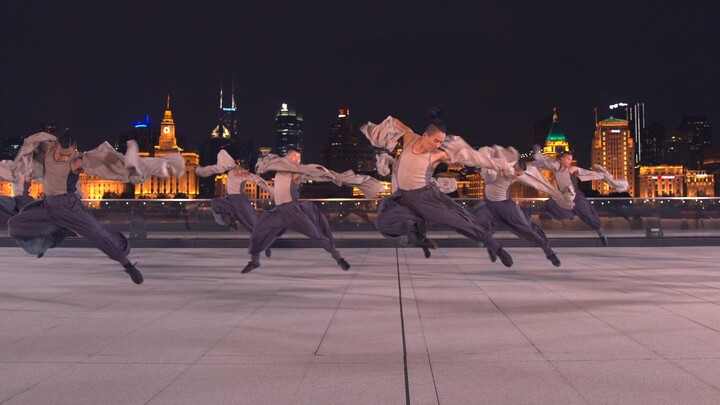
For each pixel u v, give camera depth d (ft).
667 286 29.19
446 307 23.57
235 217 49.29
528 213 61.77
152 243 59.31
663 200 60.49
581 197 48.85
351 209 61.05
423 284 30.42
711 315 21.59
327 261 43.83
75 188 28.48
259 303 24.77
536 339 18.02
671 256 47.09
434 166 28.89
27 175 27.81
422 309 23.16
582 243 58.49
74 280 32.60
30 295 27.20
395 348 17.06
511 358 15.87
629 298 25.52
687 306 23.48
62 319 21.59
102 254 50.34
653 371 14.58
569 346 17.11
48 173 27.84
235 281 32.09
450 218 28.91
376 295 26.76
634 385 13.53
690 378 14.02
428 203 28.53
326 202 61.16
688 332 18.83
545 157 48.83
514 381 13.87
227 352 16.75
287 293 27.53
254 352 16.74
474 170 35.86
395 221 28.71
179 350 17.02
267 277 33.83
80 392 13.34
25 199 43.16
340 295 26.81
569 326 19.84
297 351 16.81
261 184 49.80
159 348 17.26
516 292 27.45
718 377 14.10
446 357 16.02
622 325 19.93
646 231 60.34
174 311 23.07
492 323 20.39
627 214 60.70
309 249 56.70
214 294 27.32
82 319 21.58
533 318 21.24
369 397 12.85
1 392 13.37
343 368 15.08
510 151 34.78
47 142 27.89
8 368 15.30
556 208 48.98
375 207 60.90
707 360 15.55
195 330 19.62
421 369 14.92
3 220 42.34
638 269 37.09
